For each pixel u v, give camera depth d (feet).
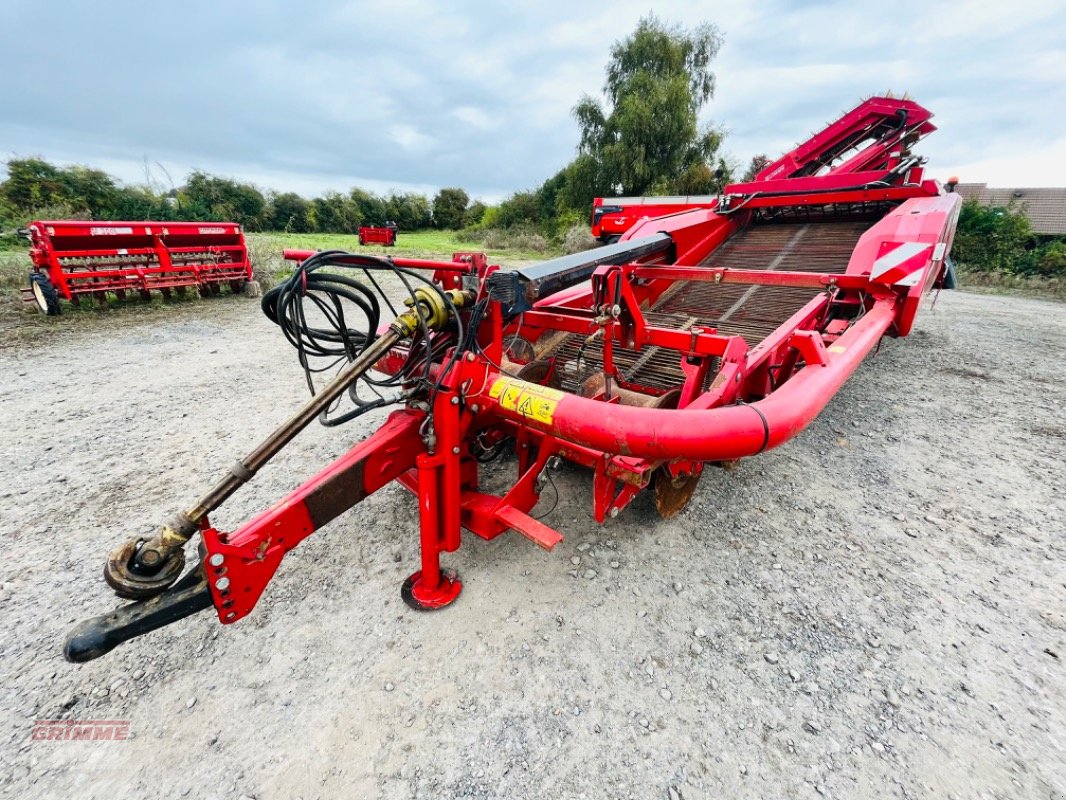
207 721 5.49
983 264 53.47
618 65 80.18
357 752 5.19
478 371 6.58
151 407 13.46
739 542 8.54
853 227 15.64
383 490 9.88
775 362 8.97
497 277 6.48
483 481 10.16
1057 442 12.40
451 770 5.04
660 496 8.10
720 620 6.93
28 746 5.20
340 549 8.20
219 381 15.51
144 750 5.18
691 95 74.49
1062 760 5.14
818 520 9.18
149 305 26.71
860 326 9.70
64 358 17.40
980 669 6.20
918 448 12.01
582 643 6.52
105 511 9.02
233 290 30.76
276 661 6.21
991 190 87.10
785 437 5.62
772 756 5.19
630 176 74.49
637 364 11.63
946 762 5.12
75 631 4.76
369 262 6.31
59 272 22.84
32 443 11.39
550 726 5.48
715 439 5.17
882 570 7.91
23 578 7.44
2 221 61.41
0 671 5.99
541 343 12.34
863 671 6.17
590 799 4.79
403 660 6.25
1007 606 7.20
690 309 14.16
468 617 6.91
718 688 5.94
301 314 6.12
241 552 5.39
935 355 20.40
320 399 5.56
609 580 7.64
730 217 17.34
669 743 5.31
